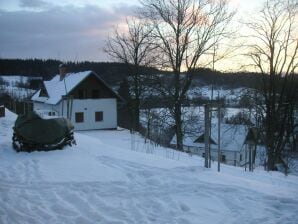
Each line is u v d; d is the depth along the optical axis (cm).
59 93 4406
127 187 904
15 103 5238
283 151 3391
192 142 4647
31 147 1351
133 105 4431
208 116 1253
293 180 1570
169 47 3494
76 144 1520
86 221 672
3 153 1337
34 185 913
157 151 2345
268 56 3050
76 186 908
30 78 8856
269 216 726
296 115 3216
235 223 686
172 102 3516
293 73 3062
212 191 878
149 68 3647
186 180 978
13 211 713
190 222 683
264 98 3117
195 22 3484
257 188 952
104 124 4444
